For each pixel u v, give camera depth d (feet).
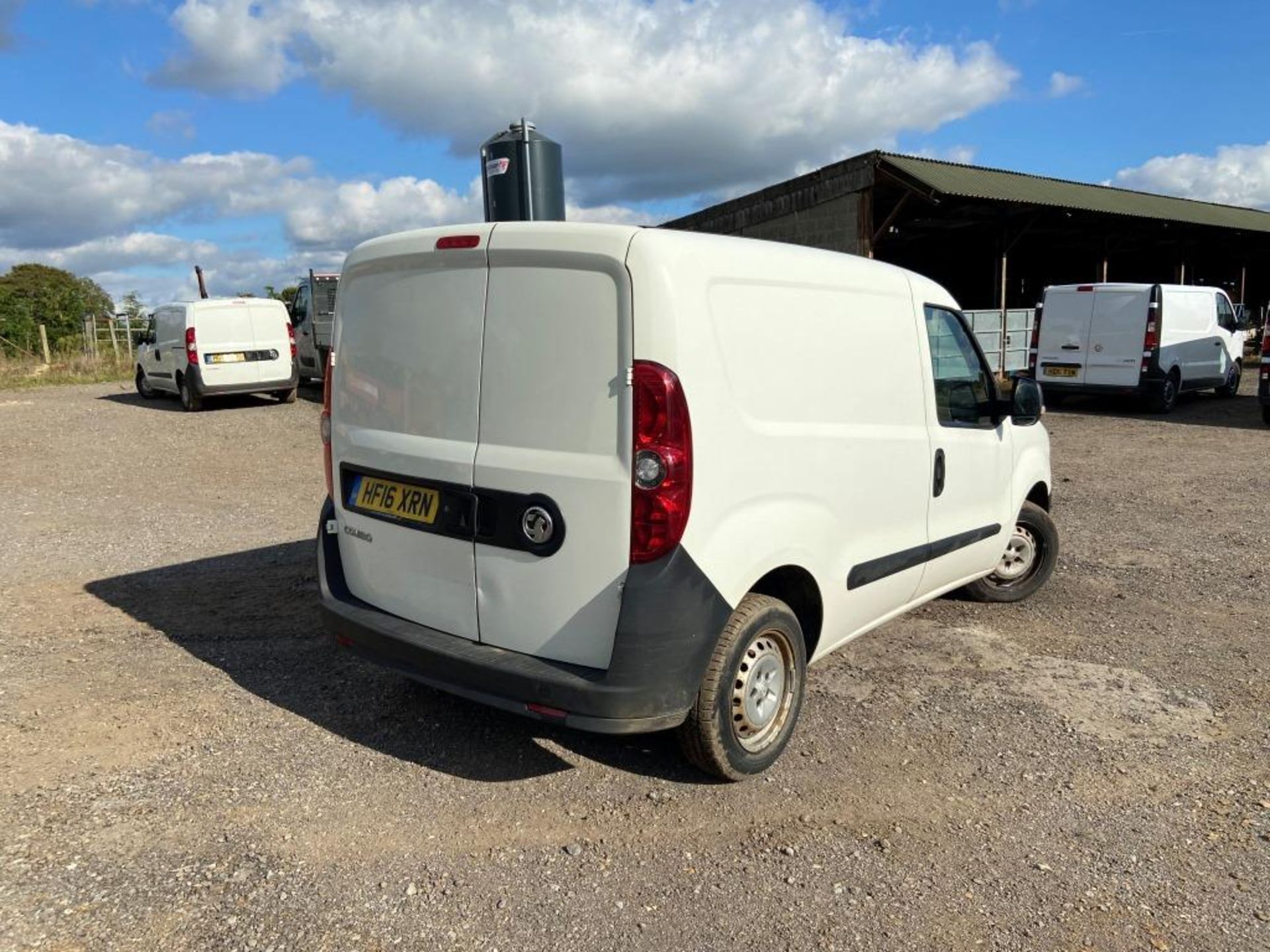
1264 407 44.14
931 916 8.77
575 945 8.30
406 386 11.45
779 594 12.20
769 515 10.83
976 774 11.51
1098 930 8.57
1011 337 65.72
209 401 54.70
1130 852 9.84
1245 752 12.10
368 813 10.40
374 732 12.38
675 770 11.55
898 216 71.31
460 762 11.64
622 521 9.68
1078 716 13.12
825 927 8.61
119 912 8.55
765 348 10.79
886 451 12.94
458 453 10.84
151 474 31.83
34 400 54.70
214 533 23.45
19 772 11.10
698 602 9.95
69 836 9.75
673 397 9.52
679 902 8.95
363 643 11.81
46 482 30.25
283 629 16.31
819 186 63.77
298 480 30.89
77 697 13.28
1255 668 14.87
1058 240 90.84
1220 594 18.78
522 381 10.29
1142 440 39.47
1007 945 8.37
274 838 9.86
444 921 8.59
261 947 8.14
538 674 10.02
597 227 9.81
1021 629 16.72
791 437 11.08
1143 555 21.67
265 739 12.10
